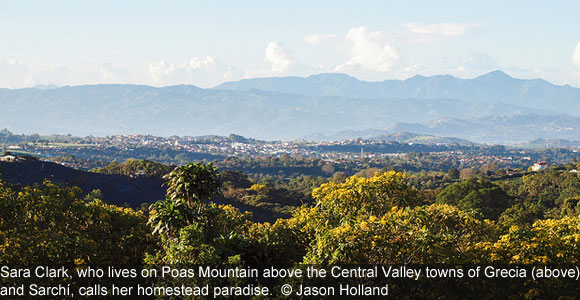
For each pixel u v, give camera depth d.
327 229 27.84
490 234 30.06
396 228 25.98
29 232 26.78
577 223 26.55
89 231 32.88
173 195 30.83
